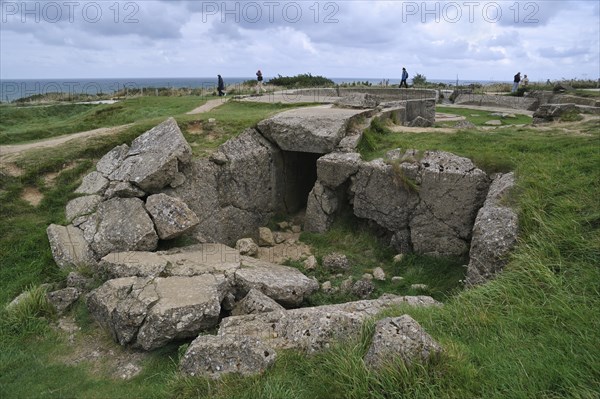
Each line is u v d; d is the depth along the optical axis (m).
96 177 9.62
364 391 4.01
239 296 7.02
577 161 8.17
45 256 7.86
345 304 6.37
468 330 5.13
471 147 10.12
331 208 10.44
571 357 4.36
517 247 6.55
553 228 6.54
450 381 4.09
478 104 28.45
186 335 5.83
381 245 9.97
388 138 11.62
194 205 9.23
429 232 9.29
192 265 7.27
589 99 22.39
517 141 10.20
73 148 10.79
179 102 19.11
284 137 11.12
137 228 7.85
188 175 9.23
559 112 15.60
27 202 9.18
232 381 4.49
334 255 9.38
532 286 5.72
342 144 10.59
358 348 4.52
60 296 6.75
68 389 5.07
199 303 5.87
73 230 8.27
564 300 5.23
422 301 6.46
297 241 10.44
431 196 9.16
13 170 9.79
